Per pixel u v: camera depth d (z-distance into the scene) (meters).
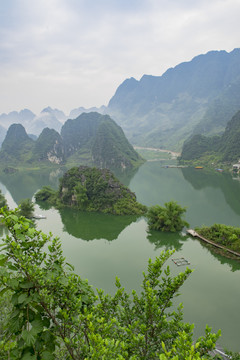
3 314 13.08
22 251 6.05
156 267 8.34
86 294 7.62
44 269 6.43
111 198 82.44
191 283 36.31
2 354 6.61
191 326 7.12
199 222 65.62
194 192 100.88
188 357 4.80
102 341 5.49
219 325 27.78
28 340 5.18
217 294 33.50
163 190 107.62
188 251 47.19
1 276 5.65
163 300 7.96
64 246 51.81
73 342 6.33
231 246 45.53
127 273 39.56
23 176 182.00
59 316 6.57
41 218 75.06
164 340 7.45
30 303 6.02
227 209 76.50
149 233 57.62
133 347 6.93
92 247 50.91
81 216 76.94
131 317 8.31
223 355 20.22
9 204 98.62
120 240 54.47
